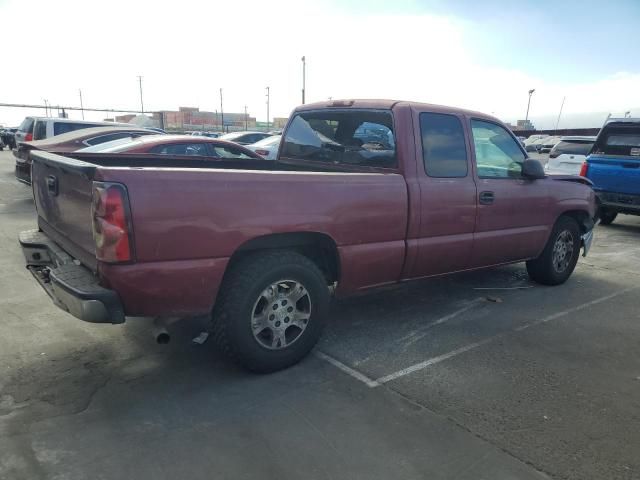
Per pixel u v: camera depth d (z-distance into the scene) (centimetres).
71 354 378
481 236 472
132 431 285
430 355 394
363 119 445
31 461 257
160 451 269
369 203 383
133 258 288
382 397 329
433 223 429
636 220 1139
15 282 536
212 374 354
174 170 297
